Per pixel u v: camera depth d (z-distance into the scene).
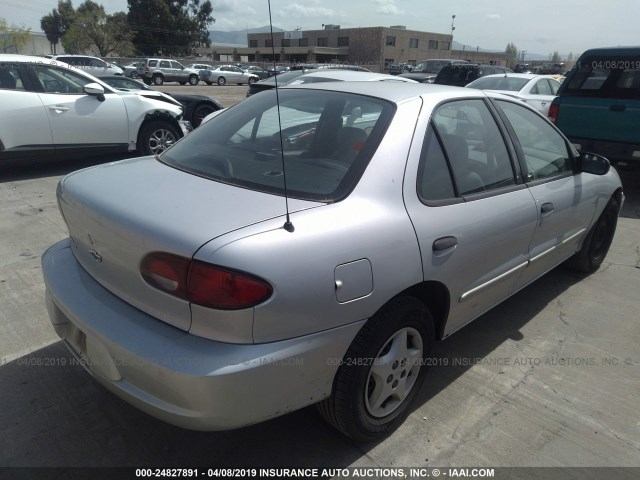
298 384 1.93
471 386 2.87
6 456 2.27
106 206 2.09
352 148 2.32
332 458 2.32
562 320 3.65
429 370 2.73
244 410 1.82
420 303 2.34
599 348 3.30
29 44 63.78
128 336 1.89
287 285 1.79
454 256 2.44
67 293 2.21
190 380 1.74
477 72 15.06
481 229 2.60
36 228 5.03
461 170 2.62
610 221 4.42
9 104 6.58
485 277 2.77
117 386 1.97
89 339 2.04
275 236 1.82
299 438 2.44
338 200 2.09
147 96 8.59
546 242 3.37
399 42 72.94
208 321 1.77
